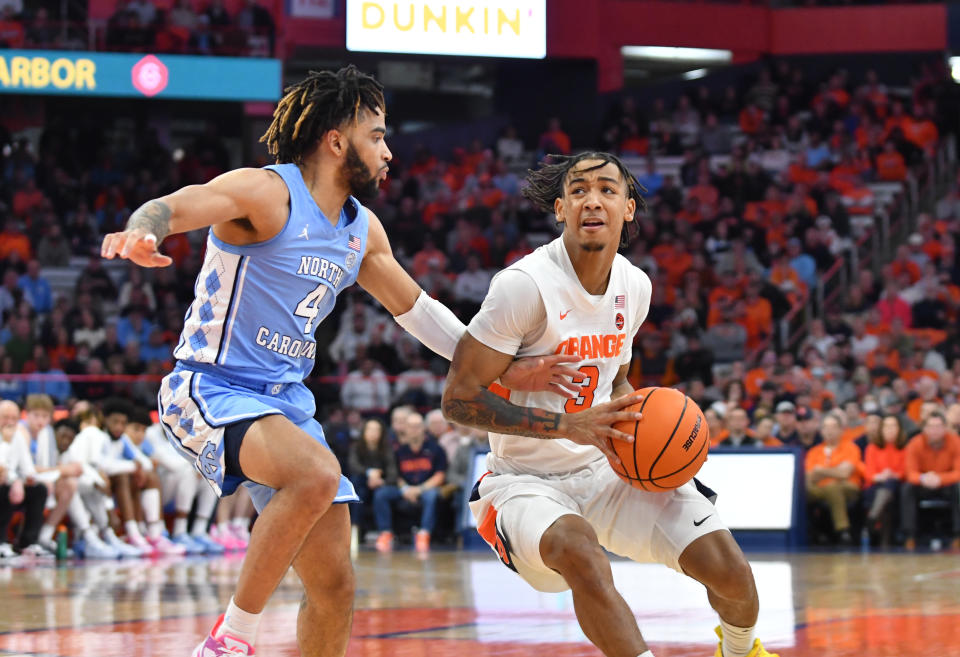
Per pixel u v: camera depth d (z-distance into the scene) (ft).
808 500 34.86
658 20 62.13
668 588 22.54
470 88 69.51
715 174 57.62
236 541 34.50
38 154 58.03
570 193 11.27
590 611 10.00
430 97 69.77
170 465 33.68
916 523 34.47
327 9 56.44
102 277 49.37
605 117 62.03
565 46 61.05
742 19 63.21
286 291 10.84
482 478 12.02
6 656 14.06
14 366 44.24
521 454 11.69
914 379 42.55
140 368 43.60
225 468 10.43
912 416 38.88
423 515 35.70
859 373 41.70
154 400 40.06
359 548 35.35
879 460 34.96
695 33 62.64
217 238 10.78
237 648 10.06
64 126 58.39
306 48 56.90
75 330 45.47
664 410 10.66
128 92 48.06
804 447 36.22
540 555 10.49
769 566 27.14
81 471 31.60
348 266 11.33
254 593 10.03
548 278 11.18
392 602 20.30
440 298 51.37
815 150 59.47
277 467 10.09
